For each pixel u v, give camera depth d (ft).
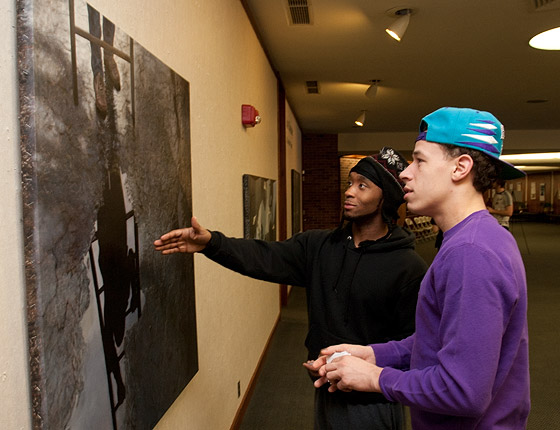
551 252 35.81
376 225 4.97
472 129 3.02
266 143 13.46
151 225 4.21
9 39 2.43
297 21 11.53
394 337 4.89
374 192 4.83
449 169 3.09
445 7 10.70
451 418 2.97
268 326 13.88
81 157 2.97
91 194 3.11
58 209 2.71
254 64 11.27
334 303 4.97
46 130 2.59
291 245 5.38
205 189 6.48
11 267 2.44
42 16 2.56
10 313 2.42
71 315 2.85
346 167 36.58
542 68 16.06
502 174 3.36
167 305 4.65
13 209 2.46
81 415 2.97
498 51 14.07
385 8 10.75
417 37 12.77
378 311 4.81
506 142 32.12
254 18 11.21
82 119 2.98
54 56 2.67
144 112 4.04
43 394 2.56
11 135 2.45
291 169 22.57
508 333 2.85
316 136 33.12
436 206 3.18
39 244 2.53
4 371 2.36
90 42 3.09
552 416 9.46
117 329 3.50
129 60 3.72
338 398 4.81
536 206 84.33
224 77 7.79
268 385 11.10
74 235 2.89
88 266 3.07
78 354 2.94
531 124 29.50
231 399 8.30
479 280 2.63
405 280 4.70
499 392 2.97
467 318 2.61
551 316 17.01
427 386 2.76
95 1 3.29
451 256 2.79
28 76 2.47
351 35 12.60
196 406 6.02
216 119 7.18
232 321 8.43
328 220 33.19
